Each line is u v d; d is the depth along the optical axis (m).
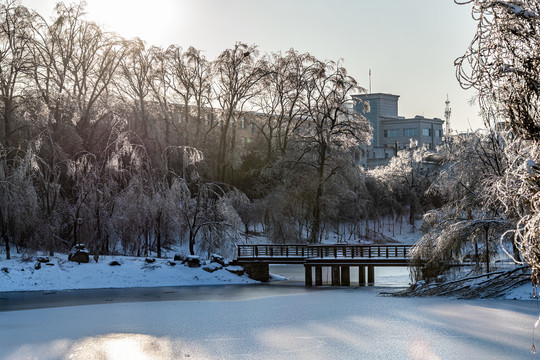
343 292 41.88
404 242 94.62
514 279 34.66
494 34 10.45
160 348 23.59
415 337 24.95
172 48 73.25
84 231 50.41
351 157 74.88
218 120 82.06
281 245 53.03
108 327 28.09
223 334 26.12
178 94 77.31
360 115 73.88
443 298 35.16
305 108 76.50
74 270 46.03
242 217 67.44
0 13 53.28
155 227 51.78
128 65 62.44
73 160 52.16
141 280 46.53
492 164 39.06
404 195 103.31
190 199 54.88
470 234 35.59
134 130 59.38
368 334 25.69
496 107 10.86
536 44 10.62
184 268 49.72
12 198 45.25
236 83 73.88
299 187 71.25
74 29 59.72
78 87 60.91
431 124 188.12
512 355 21.88
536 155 11.21
